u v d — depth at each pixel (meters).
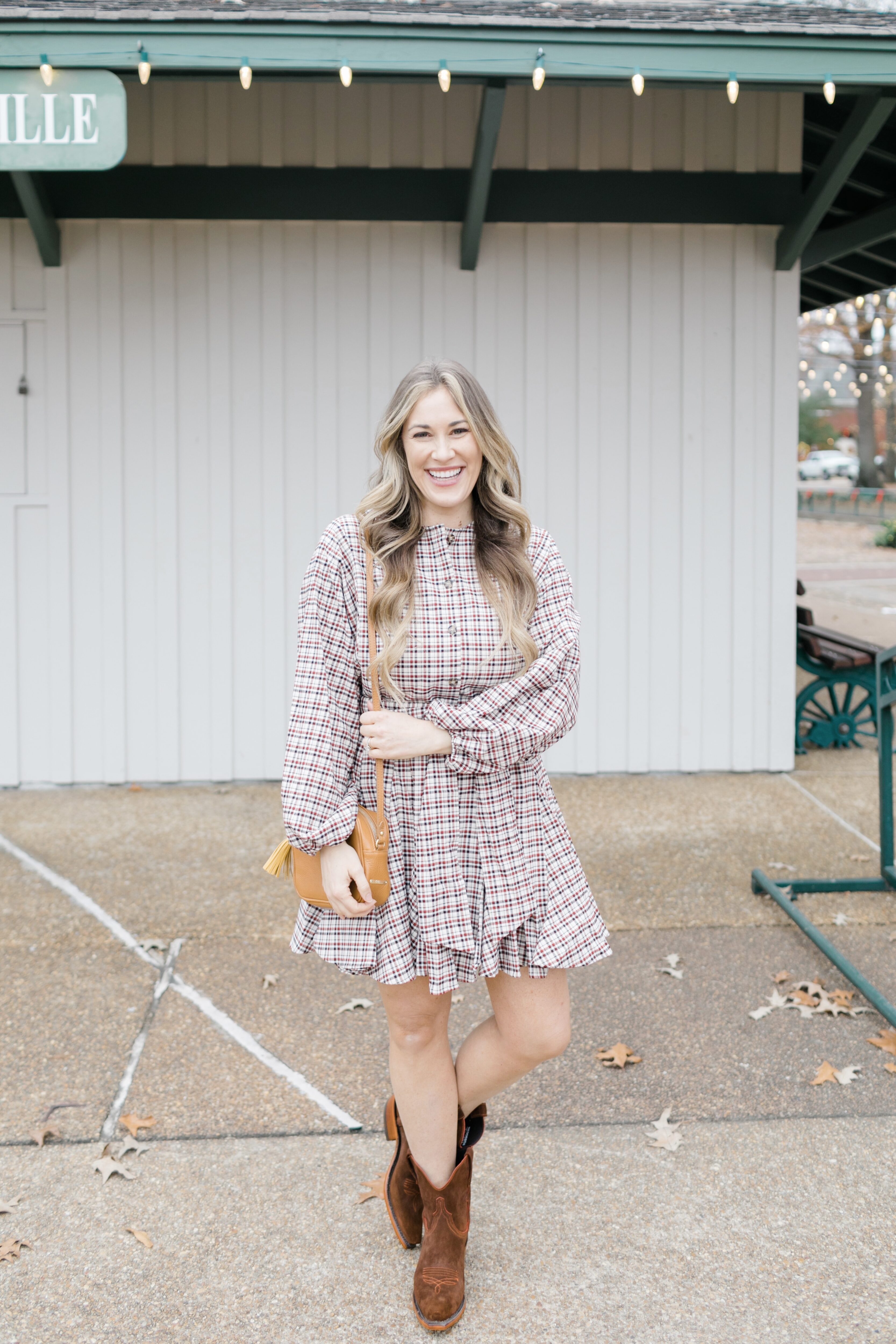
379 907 1.95
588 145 5.56
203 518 5.65
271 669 5.74
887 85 4.36
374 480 2.02
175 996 3.38
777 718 5.91
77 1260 2.21
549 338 5.68
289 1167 2.52
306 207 5.50
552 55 4.27
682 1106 2.77
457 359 5.66
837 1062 2.98
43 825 5.07
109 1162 2.51
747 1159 2.54
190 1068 2.96
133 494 5.61
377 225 5.59
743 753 5.93
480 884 1.97
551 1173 2.49
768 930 3.88
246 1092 2.84
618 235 5.65
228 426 5.62
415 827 1.96
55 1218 2.34
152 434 5.59
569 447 5.73
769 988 3.42
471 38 4.22
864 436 38.16
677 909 4.07
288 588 5.71
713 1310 2.07
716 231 5.68
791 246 5.56
